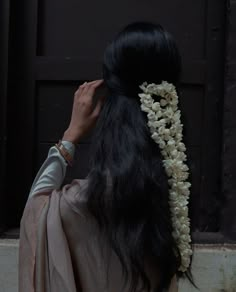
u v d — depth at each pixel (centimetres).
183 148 131
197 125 348
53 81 350
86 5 350
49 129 352
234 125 328
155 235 125
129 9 349
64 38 351
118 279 127
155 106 129
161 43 132
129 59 131
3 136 335
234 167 329
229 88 329
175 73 136
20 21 347
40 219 131
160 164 127
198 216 346
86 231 129
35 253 133
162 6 349
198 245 329
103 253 128
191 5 349
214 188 347
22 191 350
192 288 322
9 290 327
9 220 351
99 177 126
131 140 127
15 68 348
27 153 349
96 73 346
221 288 322
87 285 129
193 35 349
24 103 349
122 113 130
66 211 129
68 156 143
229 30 328
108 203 125
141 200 124
